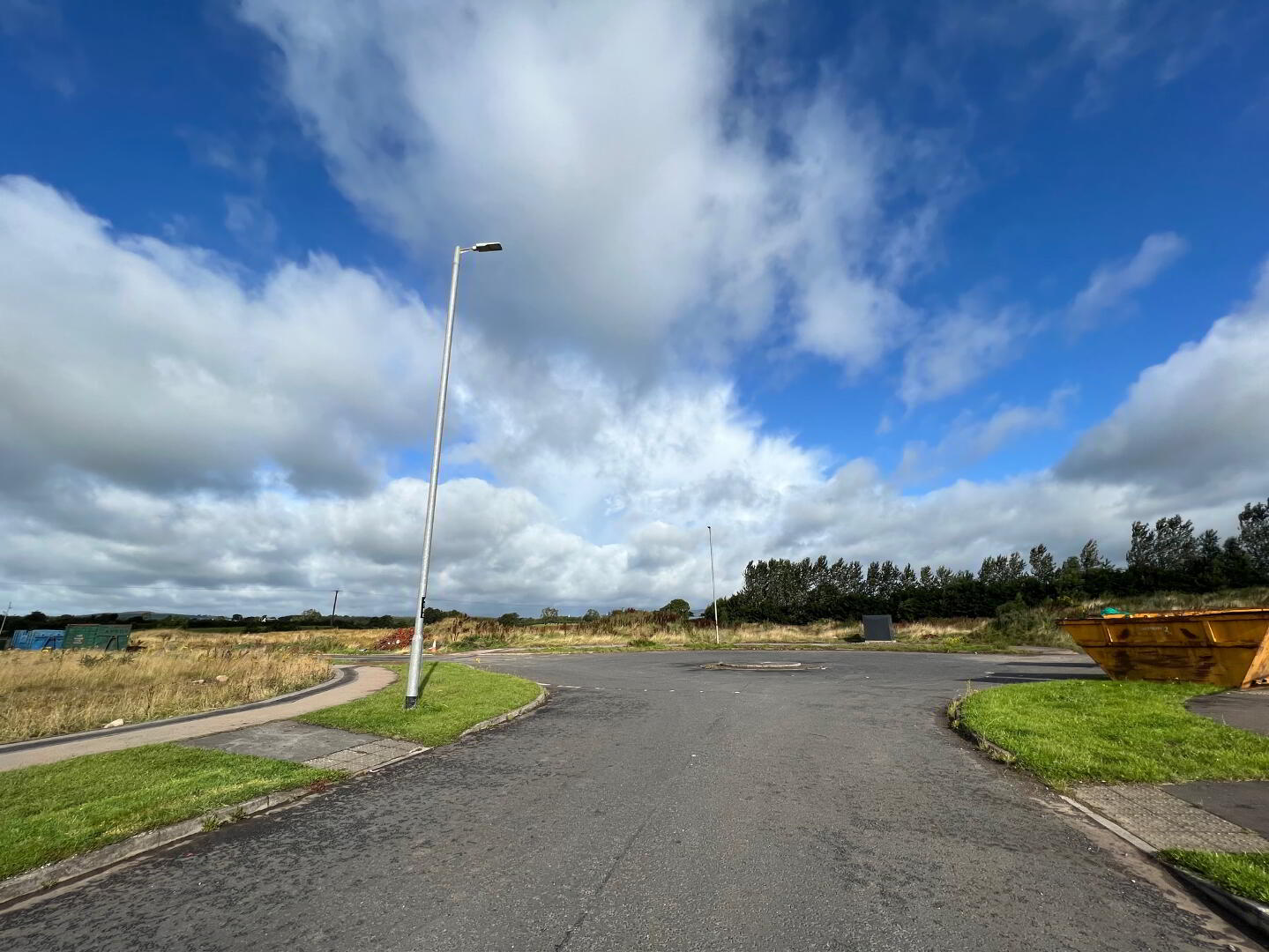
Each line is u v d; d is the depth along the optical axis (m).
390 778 7.32
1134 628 14.31
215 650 27.11
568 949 3.58
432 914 4.02
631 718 11.42
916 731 10.08
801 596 72.25
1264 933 3.79
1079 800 6.33
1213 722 9.26
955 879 4.52
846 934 3.74
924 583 75.19
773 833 5.43
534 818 5.86
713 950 3.56
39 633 43.22
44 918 4.05
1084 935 3.76
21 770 7.18
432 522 12.13
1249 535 53.84
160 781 6.76
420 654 11.59
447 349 12.98
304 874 4.66
